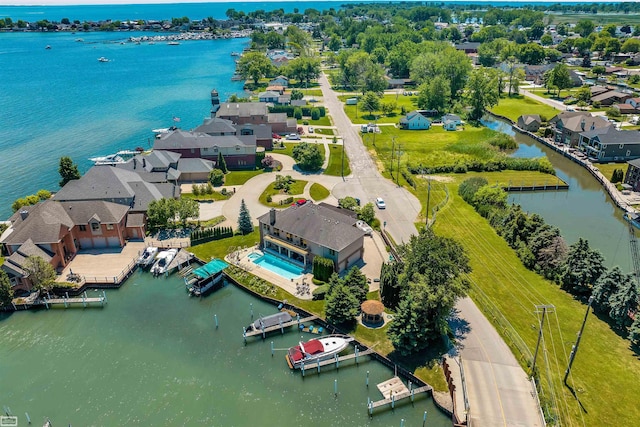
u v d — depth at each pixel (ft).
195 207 255.50
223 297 208.64
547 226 232.94
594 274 197.67
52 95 621.31
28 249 212.43
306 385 161.27
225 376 164.76
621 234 266.77
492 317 186.09
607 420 139.33
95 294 209.67
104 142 424.46
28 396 156.35
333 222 222.48
